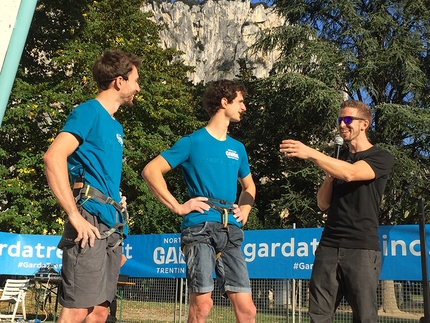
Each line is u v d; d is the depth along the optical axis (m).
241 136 27.58
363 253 3.74
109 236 3.08
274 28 25.02
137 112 23.23
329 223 3.90
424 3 23.28
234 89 3.68
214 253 3.46
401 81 23.12
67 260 2.91
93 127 3.06
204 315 3.40
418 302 7.53
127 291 10.68
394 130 21.66
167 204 3.45
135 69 3.32
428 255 7.36
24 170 20.27
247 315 3.46
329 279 3.82
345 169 3.67
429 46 23.34
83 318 2.91
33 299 13.36
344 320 7.83
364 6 24.70
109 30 22.88
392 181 20.64
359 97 24.05
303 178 23.11
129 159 22.94
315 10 25.28
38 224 20.00
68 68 22.05
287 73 22.41
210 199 3.48
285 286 8.78
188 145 3.56
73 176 3.06
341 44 24.33
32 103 20.30
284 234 8.62
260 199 26.23
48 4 21.62
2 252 10.35
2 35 2.68
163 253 9.85
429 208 20.72
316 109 22.58
